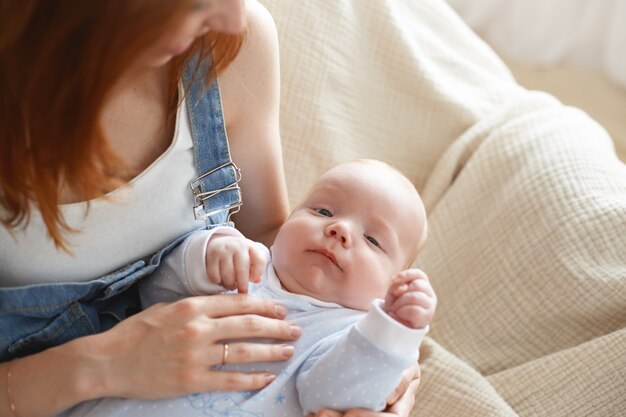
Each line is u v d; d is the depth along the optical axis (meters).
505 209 1.36
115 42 0.72
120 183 0.90
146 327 0.89
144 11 0.70
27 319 0.93
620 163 1.42
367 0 1.42
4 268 0.91
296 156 1.37
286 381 0.90
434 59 1.52
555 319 1.26
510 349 1.28
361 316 0.97
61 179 0.85
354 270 0.97
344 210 1.03
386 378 0.85
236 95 1.01
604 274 1.23
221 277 0.95
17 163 0.79
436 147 1.50
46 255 0.91
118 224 0.93
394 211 1.03
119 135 0.91
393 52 1.44
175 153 0.94
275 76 1.04
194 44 0.87
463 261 1.38
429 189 1.48
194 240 0.97
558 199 1.31
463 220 1.41
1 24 0.71
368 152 1.45
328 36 1.38
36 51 0.73
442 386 1.19
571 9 1.97
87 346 0.88
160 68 0.91
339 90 1.40
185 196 0.97
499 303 1.31
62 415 0.92
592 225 1.27
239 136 1.05
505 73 1.65
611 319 1.23
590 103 1.92
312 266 0.97
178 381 0.86
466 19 2.10
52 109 0.75
